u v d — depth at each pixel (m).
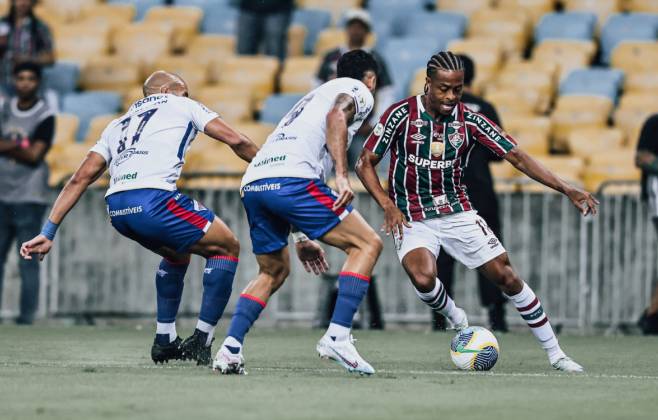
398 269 39.28
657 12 54.56
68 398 17.66
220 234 22.58
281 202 21.00
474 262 24.34
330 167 21.69
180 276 23.39
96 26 54.84
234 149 22.20
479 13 53.81
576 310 39.25
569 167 44.06
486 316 39.06
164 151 22.27
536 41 53.56
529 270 39.38
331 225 21.08
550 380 21.55
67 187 22.61
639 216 39.09
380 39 53.25
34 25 45.28
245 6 52.09
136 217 22.12
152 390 18.72
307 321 39.38
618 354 29.20
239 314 21.53
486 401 17.91
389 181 24.73
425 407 17.05
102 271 40.28
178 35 54.75
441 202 24.38
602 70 49.88
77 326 38.28
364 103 21.30
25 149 38.06
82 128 49.06
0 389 18.80
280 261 21.75
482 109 34.31
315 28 54.09
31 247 22.38
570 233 39.22
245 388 19.09
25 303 38.72
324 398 17.89
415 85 48.41
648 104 48.06
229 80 51.22
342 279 21.23
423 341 32.53
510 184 41.44
